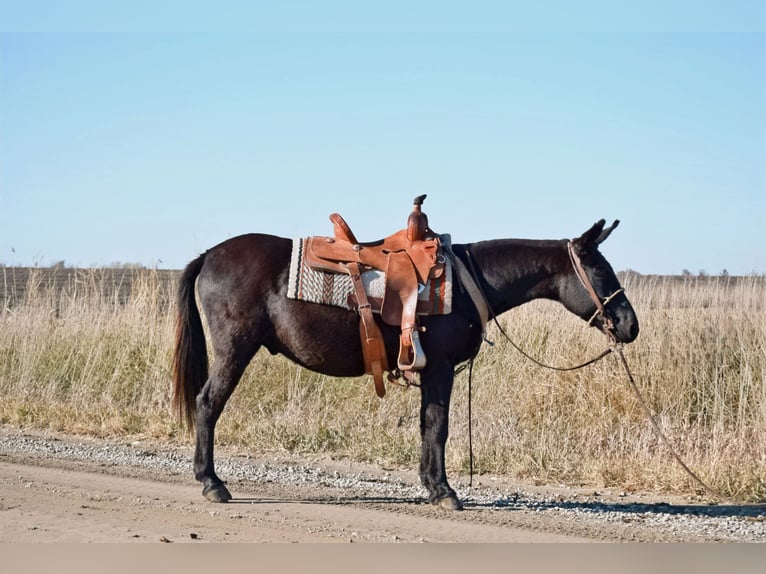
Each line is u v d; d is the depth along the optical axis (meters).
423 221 7.23
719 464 8.24
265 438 9.86
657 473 8.27
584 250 7.39
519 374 11.05
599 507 7.29
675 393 10.52
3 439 9.84
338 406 10.92
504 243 7.57
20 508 6.66
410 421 10.44
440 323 7.08
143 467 8.55
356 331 7.11
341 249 7.20
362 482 8.13
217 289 7.28
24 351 12.92
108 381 12.16
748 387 10.47
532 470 8.66
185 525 6.31
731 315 11.59
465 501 7.41
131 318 13.09
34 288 14.78
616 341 7.49
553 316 12.03
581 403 10.31
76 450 9.31
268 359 11.53
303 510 6.93
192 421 7.50
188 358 7.50
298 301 7.11
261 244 7.41
